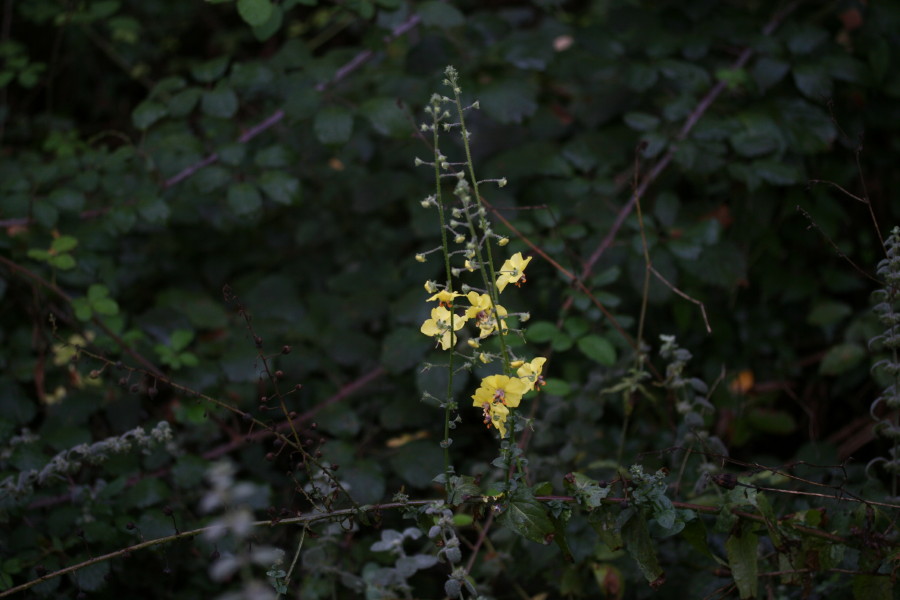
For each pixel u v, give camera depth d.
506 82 3.34
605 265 3.11
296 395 3.20
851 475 2.55
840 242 3.49
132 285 3.82
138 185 3.25
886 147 3.56
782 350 3.40
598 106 3.65
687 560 2.47
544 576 2.57
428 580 2.72
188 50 5.08
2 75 3.71
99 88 4.71
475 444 3.21
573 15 4.67
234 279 3.97
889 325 2.31
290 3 2.98
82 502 2.60
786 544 2.06
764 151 3.08
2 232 3.07
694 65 3.29
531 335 2.77
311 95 3.12
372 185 3.69
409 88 3.59
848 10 3.46
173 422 3.13
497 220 3.21
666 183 3.37
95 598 2.53
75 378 3.09
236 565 1.52
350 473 2.78
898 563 2.02
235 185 3.09
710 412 2.52
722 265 3.07
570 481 2.05
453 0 3.83
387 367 3.02
